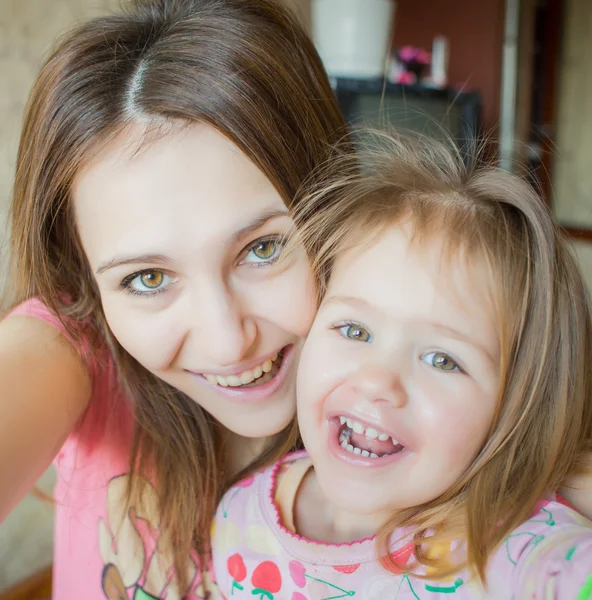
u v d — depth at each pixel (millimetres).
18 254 917
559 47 3568
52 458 822
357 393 730
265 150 761
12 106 1764
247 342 788
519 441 764
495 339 723
